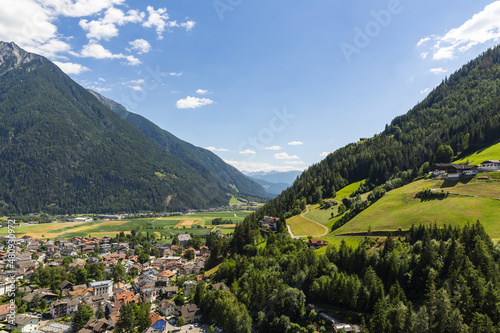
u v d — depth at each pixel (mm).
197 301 126062
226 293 116562
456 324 66938
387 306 82562
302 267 111875
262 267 125250
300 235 169000
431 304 75438
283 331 95438
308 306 100438
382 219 147875
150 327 109500
